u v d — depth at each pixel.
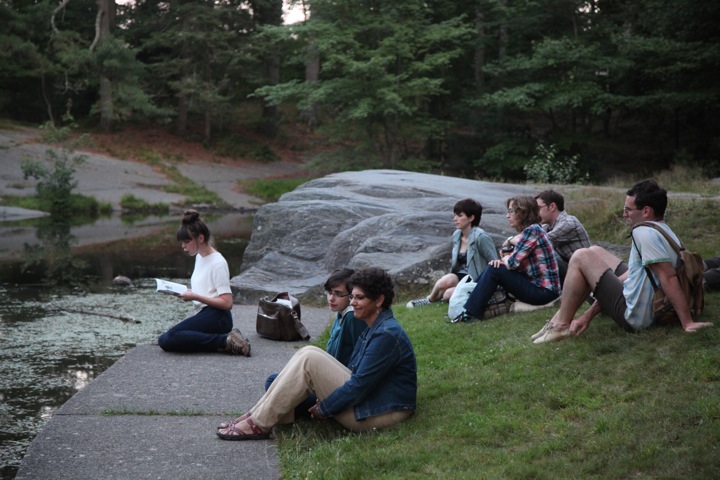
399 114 36.72
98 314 11.45
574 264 6.13
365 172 17.95
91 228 26.02
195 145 45.78
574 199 14.01
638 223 5.79
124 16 48.16
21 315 11.31
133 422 5.71
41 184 32.50
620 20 35.50
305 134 51.00
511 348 6.39
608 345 5.72
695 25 29.08
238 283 12.00
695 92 29.84
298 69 54.16
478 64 38.78
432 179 16.64
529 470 4.16
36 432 6.31
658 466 4.00
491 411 5.16
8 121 44.25
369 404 5.09
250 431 5.28
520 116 39.97
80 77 46.72
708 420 4.35
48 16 42.50
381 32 36.84
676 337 5.53
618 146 37.56
